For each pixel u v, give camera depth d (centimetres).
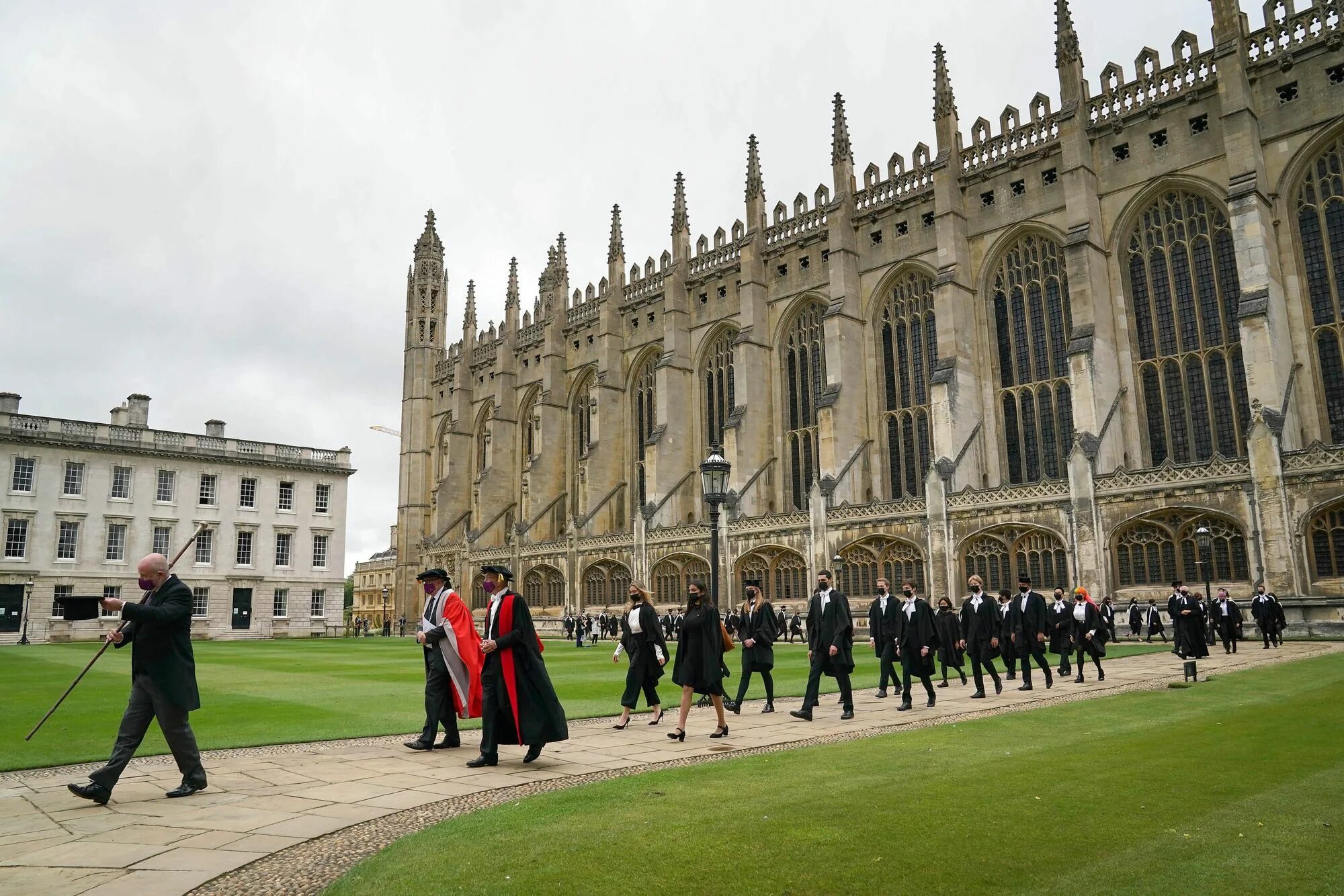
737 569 5328
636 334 7162
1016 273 5022
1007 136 5075
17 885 640
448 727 1295
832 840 678
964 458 4722
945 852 645
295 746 1349
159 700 943
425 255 9731
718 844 673
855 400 5416
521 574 7031
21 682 2450
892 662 1750
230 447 7000
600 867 621
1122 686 1944
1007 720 1390
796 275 6053
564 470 7681
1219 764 953
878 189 5669
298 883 644
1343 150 3975
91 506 6341
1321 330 3962
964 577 4341
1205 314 4316
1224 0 4188
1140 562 3816
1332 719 1255
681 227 6750
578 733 1427
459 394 8850
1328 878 576
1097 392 4272
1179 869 597
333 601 7369
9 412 6150
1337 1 4006
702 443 6550
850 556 4819
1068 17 4800
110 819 848
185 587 979
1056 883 575
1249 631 3438
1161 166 4447
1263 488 3478
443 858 652
